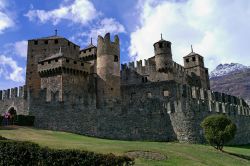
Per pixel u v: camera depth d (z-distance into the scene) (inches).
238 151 1581.0
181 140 1699.1
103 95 2246.6
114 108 1761.8
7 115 1718.8
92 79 2370.8
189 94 2623.0
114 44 2389.3
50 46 2642.7
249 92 7608.3
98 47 2373.3
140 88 2694.4
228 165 1143.0
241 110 2316.7
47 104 1790.1
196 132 1724.9
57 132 1626.5
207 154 1268.5
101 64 2321.6
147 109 1768.0
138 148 1144.8
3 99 2263.8
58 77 2192.4
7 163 759.7
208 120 1521.9
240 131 2210.9
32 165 738.2
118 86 2337.6
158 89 2615.7
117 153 1021.2
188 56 3309.5
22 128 1608.0
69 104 1765.5
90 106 1755.7
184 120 1727.4
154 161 1002.7
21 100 2082.9
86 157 726.5
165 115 1756.9
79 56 2721.5
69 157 724.0
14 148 764.6
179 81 2893.7
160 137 1720.0
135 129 1733.5
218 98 2765.7
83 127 1728.6
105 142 1325.0
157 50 2775.6
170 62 2741.1
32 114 1801.2
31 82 2578.7
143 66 2925.7
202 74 3262.8
